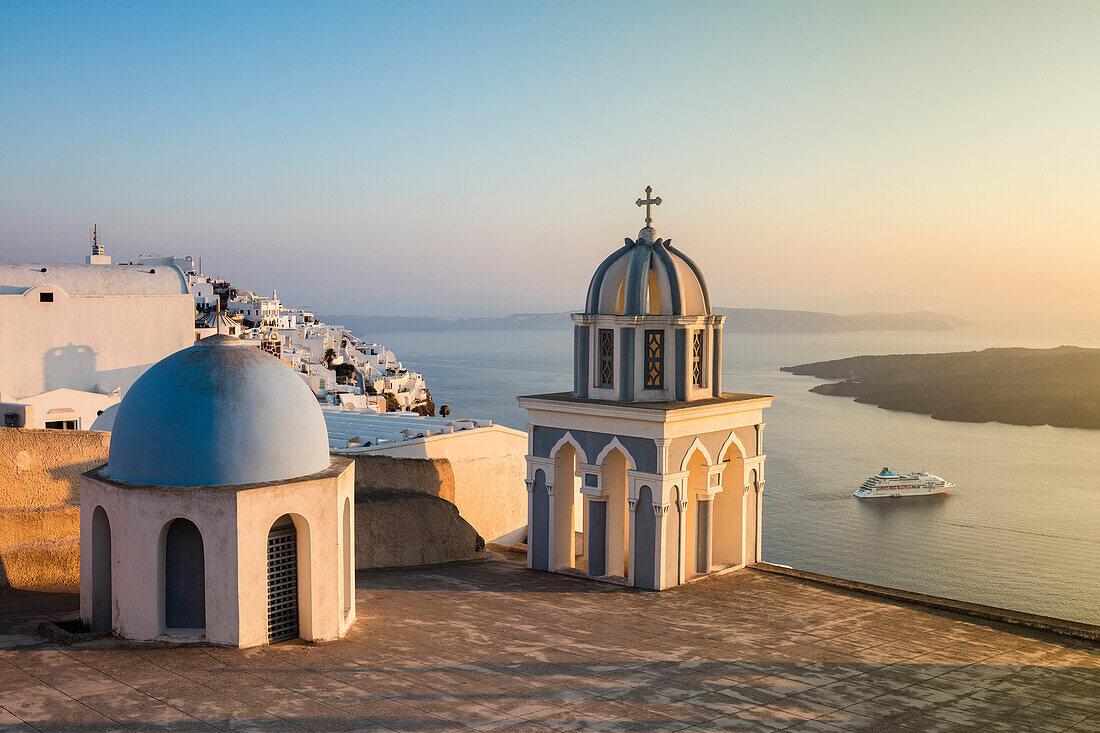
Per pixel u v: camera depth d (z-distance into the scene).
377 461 24.42
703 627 17.25
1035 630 17.58
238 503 14.00
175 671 13.30
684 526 20.73
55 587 18.11
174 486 14.27
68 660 13.64
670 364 21.09
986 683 14.42
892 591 20.00
